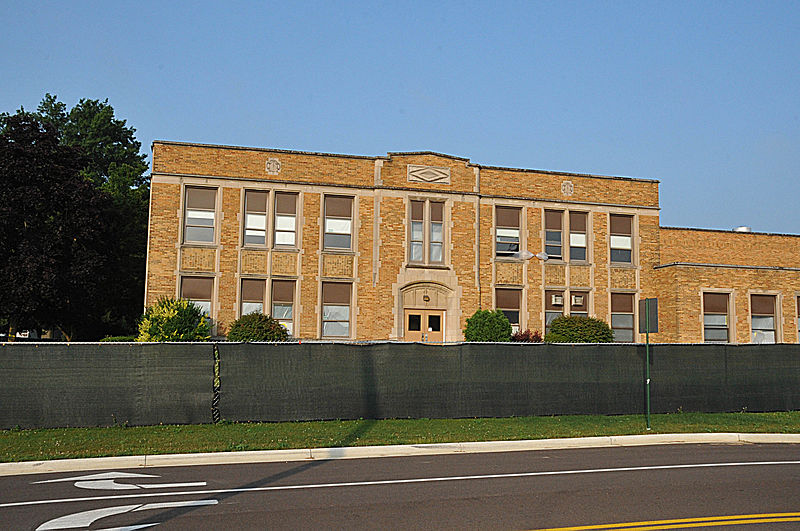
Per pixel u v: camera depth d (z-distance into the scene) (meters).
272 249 28.73
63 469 13.52
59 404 17.27
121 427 17.36
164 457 14.15
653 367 21.17
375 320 29.03
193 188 28.44
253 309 28.56
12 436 16.16
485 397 19.75
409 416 19.23
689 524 8.98
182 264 27.92
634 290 31.98
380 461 14.41
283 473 12.96
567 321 28.89
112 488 11.55
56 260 32.69
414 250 29.91
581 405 20.47
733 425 19.05
